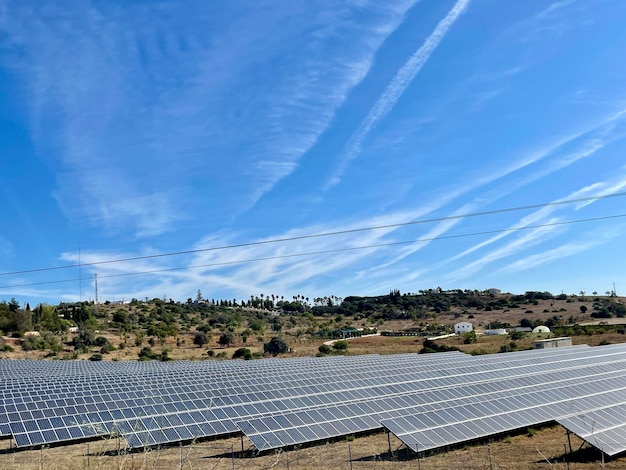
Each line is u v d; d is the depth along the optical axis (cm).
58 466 2848
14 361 9212
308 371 6156
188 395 4475
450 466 3066
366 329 19062
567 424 3272
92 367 8262
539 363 6975
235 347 14450
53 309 16462
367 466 3070
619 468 2992
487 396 4506
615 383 5075
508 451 3441
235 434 3966
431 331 18712
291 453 3425
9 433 3547
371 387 5016
